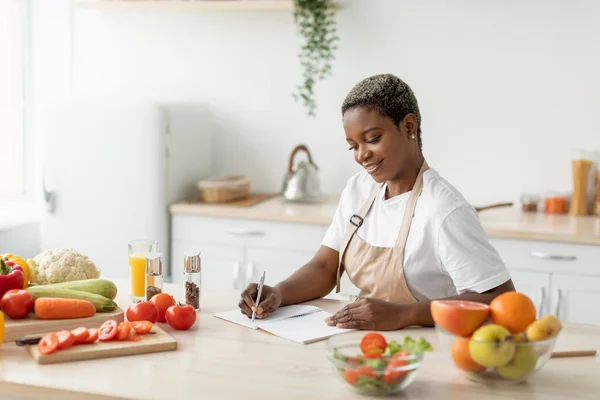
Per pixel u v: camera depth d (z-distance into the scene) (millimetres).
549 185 3555
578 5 3430
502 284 1808
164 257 3566
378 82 1837
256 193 3965
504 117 3572
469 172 3646
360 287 2021
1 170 4105
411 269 1900
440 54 3615
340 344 1463
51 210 3666
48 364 1491
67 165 3613
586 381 1442
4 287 1736
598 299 3012
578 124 3490
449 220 1826
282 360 1543
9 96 4094
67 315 1702
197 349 1604
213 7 3688
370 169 1878
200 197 3822
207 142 3920
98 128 3553
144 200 3537
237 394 1357
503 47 3533
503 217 3375
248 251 3471
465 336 1399
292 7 3611
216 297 2047
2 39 4023
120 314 1762
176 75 4012
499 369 1375
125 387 1378
